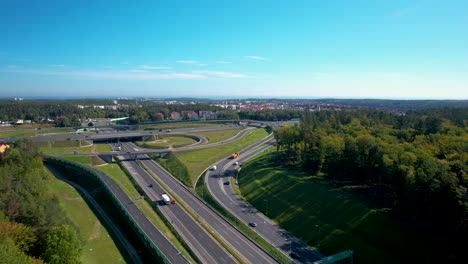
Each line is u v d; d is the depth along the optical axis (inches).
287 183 5054.1
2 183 3577.8
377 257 3107.8
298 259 3255.4
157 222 3880.4
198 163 7111.2
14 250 2338.8
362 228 3540.8
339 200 4136.3
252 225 4010.8
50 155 7155.5
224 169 6678.2
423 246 3080.7
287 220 4136.3
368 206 3860.7
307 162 5610.2
